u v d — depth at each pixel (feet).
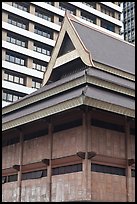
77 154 97.04
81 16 291.38
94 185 96.78
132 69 132.26
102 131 104.17
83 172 96.32
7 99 241.76
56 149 108.88
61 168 105.70
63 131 108.47
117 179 103.04
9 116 130.52
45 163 108.68
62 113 105.60
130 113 102.53
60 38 132.98
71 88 109.50
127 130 109.91
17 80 250.16
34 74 255.29
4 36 247.09
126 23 457.68
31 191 113.80
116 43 141.79
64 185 102.42
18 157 123.34
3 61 242.99
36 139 118.21
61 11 279.49
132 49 148.46
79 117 104.12
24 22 261.85
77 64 127.75
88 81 105.19
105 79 110.42
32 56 257.14
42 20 267.59
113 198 99.86
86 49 119.34
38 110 107.14
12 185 122.62
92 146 100.07
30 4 264.72
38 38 262.26
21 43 257.34
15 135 128.57
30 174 116.78
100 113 104.78
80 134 102.01
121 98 110.52
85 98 92.89
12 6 255.09
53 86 120.37
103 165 101.24
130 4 459.73
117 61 129.70
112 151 104.58
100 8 303.89
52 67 135.64
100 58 122.93
